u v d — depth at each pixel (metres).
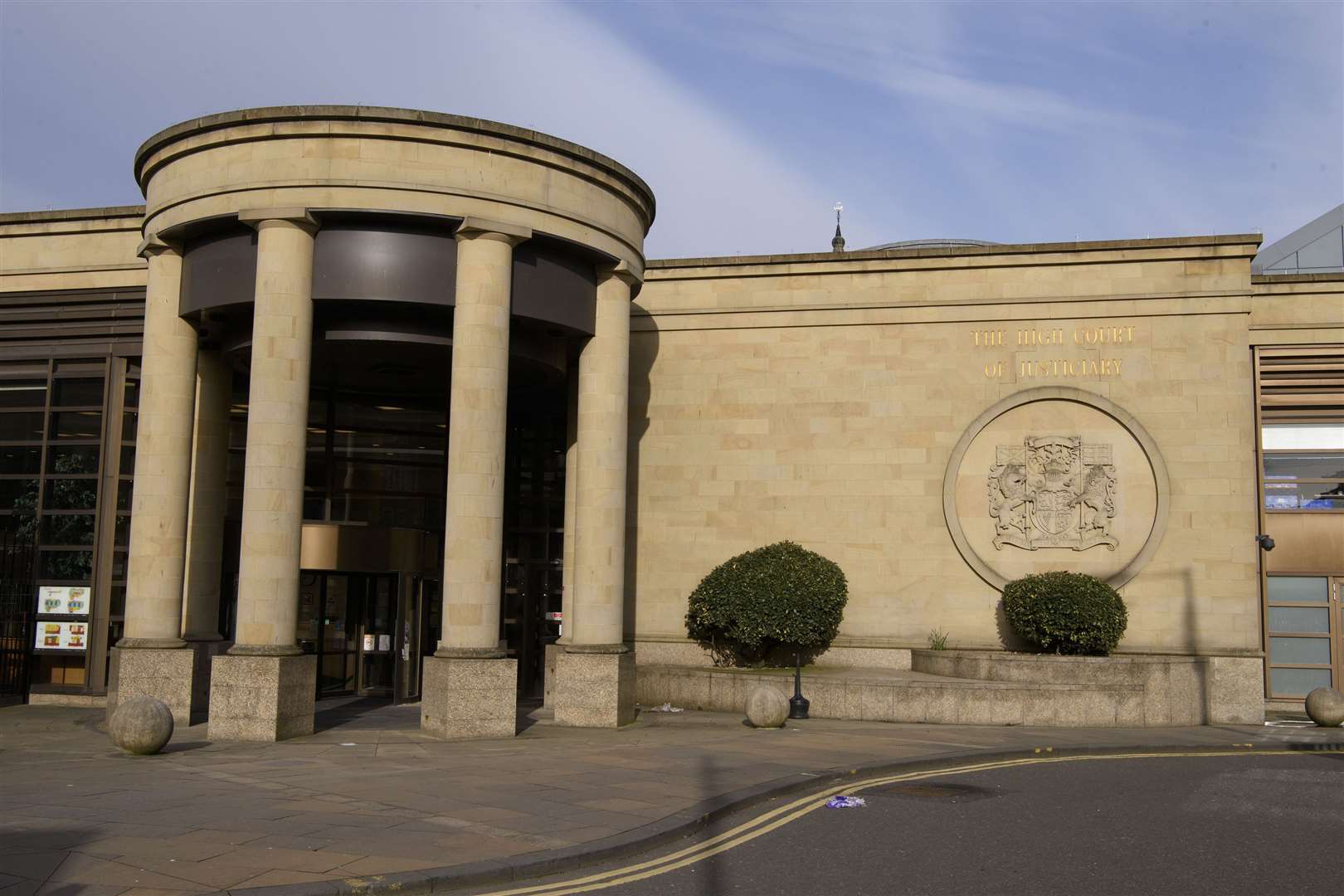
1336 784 13.99
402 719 18.83
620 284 19.75
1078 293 23.16
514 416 25.08
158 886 7.70
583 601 19.23
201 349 20.55
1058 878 8.84
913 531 23.25
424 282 17.36
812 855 9.55
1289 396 23.61
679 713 21.39
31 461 22.92
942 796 12.66
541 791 11.75
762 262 24.42
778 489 23.94
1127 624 22.05
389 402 23.66
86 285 22.83
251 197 16.92
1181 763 15.97
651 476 24.48
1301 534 23.52
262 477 16.36
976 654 21.53
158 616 18.03
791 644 23.31
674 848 9.73
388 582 23.31
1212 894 8.39
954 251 23.67
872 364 23.83
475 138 17.33
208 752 14.62
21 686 22.25
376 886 7.87
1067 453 22.91
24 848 8.70
